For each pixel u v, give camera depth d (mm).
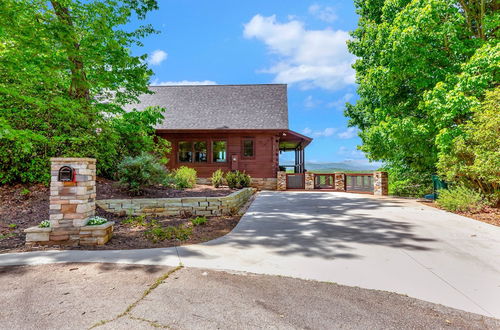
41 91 8625
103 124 9836
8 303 2471
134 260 3695
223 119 16453
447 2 10312
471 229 5559
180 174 11188
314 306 2486
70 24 8922
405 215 7102
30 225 5582
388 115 13234
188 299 2576
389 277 3188
